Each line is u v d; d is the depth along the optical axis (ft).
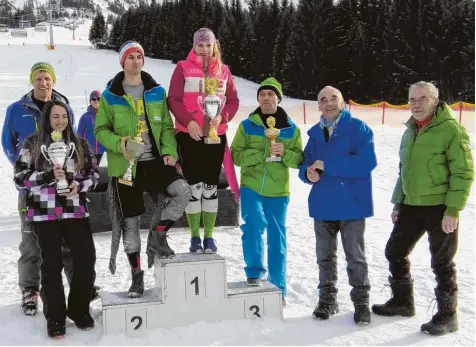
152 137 12.80
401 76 117.80
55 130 12.35
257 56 167.84
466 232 22.27
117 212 12.75
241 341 11.68
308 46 132.57
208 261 12.52
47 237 12.21
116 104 12.66
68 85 123.95
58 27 473.67
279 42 154.40
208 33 13.43
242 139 14.61
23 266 13.51
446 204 12.01
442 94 115.03
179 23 200.44
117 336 11.82
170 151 12.58
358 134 13.14
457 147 11.98
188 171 13.46
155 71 166.91
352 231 13.03
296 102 122.83
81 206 12.51
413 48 118.93
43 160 12.34
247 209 14.01
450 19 114.01
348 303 14.26
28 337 11.87
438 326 12.07
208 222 13.65
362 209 13.00
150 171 12.76
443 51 114.73
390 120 69.31
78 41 369.09
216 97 12.89
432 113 12.55
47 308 12.00
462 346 11.46
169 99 13.21
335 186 13.08
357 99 128.57
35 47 275.18
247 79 170.50
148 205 22.22
